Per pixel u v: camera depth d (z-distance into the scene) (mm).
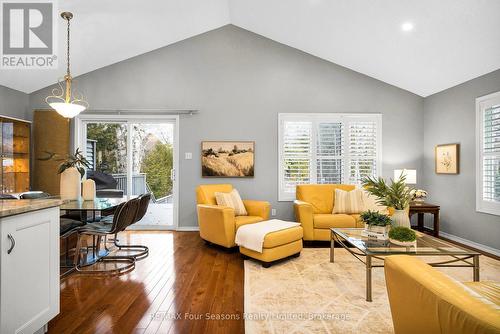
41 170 4707
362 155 4977
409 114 5008
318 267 3074
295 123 4934
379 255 2281
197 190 4121
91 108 4820
